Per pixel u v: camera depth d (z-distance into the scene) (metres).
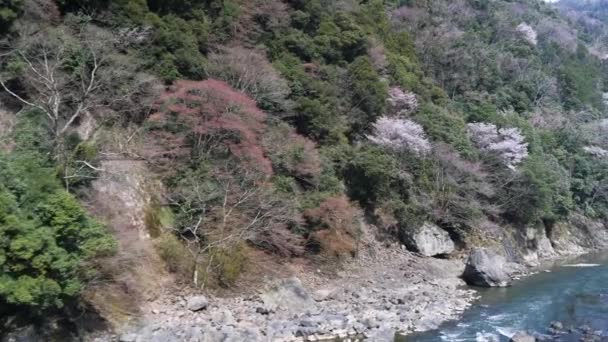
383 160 27.62
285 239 21.94
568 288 24.02
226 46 26.97
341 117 30.19
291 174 24.20
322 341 16.08
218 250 19.55
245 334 15.88
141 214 19.36
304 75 28.66
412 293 21.64
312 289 21.23
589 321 18.61
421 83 38.75
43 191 13.51
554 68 58.97
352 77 31.70
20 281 12.26
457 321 18.53
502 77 51.25
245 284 19.72
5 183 12.90
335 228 23.97
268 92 25.48
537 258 33.97
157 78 22.61
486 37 55.72
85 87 19.50
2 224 12.09
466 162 31.41
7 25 19.03
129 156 20.67
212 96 21.58
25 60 18.88
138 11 23.45
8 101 18.81
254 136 22.58
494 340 16.48
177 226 20.03
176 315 16.86
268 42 30.34
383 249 26.77
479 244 30.03
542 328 17.78
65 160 16.59
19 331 13.08
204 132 21.00
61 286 13.11
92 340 14.71
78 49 19.98
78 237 13.50
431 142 31.66
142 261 17.88
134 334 15.14
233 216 20.61
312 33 33.69
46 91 18.72
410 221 27.92
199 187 20.20
